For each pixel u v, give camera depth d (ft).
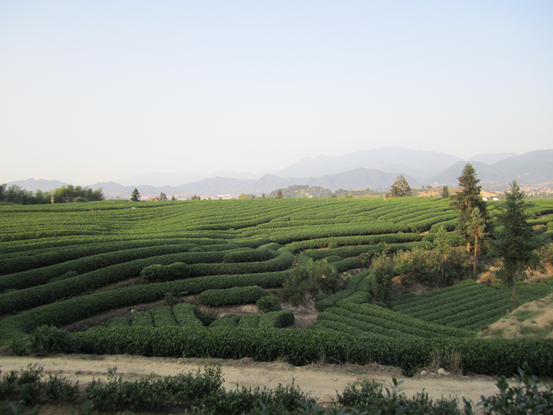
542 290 130.41
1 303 77.15
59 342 51.88
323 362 51.26
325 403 38.40
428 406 33.81
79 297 84.23
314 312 110.63
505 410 28.45
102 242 127.85
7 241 122.52
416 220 220.43
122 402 36.11
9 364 47.98
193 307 88.74
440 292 141.28
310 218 223.30
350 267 156.04
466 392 42.78
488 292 133.28
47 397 36.68
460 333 91.20
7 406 26.45
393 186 439.63
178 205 249.75
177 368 48.83
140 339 54.95
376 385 37.42
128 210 218.79
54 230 139.03
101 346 54.34
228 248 138.72
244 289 98.07
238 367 49.73
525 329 69.97
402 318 100.12
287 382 44.98
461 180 176.35
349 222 217.15
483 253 164.14
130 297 88.79
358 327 92.58
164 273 101.24
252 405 34.88
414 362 50.96
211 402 36.06
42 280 92.53
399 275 153.17
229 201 290.35
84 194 373.61
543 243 107.55
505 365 48.49
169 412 36.11
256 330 59.57
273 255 141.18
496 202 274.77
